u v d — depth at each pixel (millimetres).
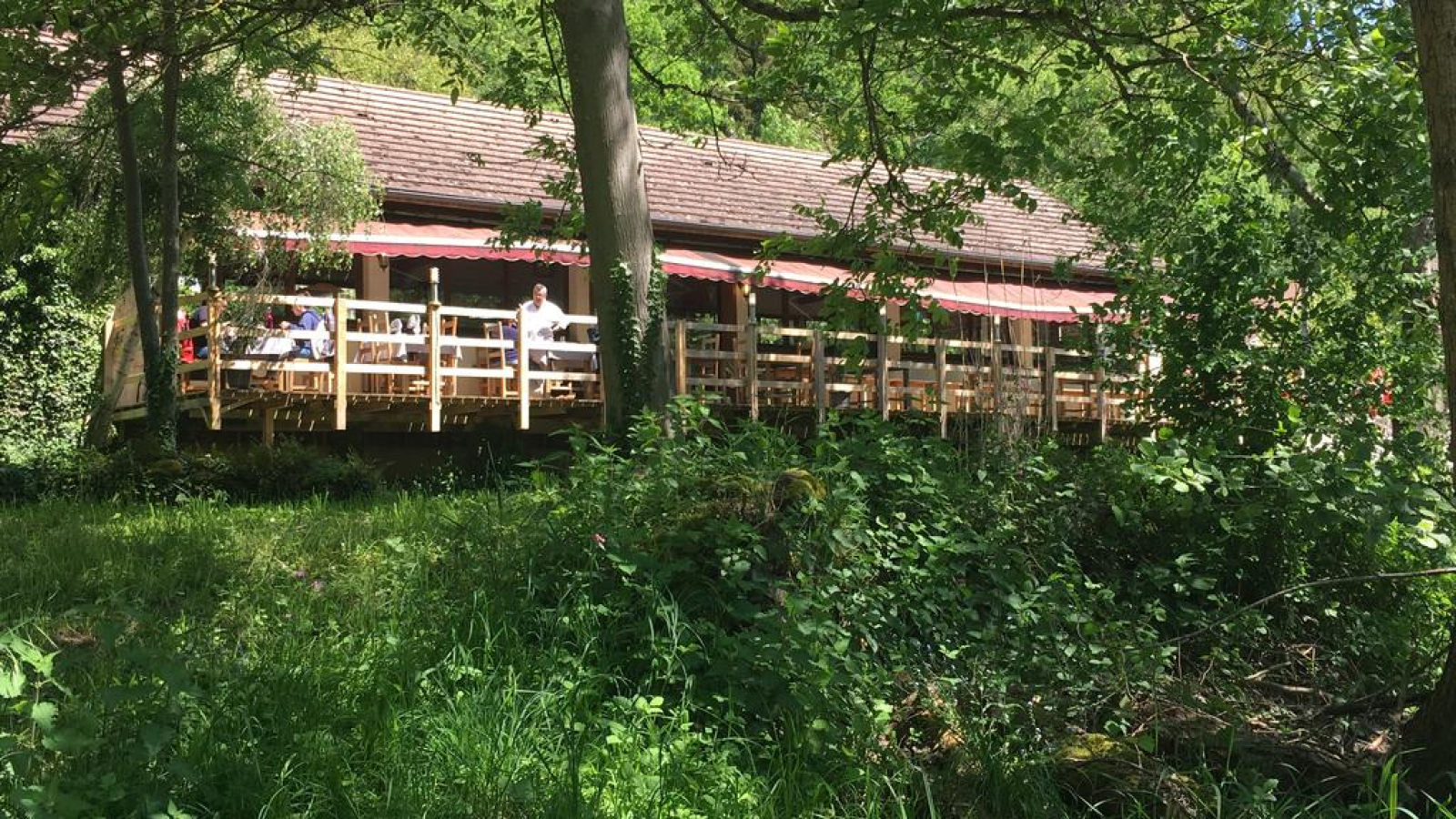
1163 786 5156
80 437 15773
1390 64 9180
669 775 4621
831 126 11875
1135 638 6426
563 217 12273
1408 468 6797
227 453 13094
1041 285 22078
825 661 5375
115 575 7195
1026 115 9289
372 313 15883
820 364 17344
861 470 6926
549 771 4457
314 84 15039
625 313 9438
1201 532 7469
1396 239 9195
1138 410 9578
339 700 4984
